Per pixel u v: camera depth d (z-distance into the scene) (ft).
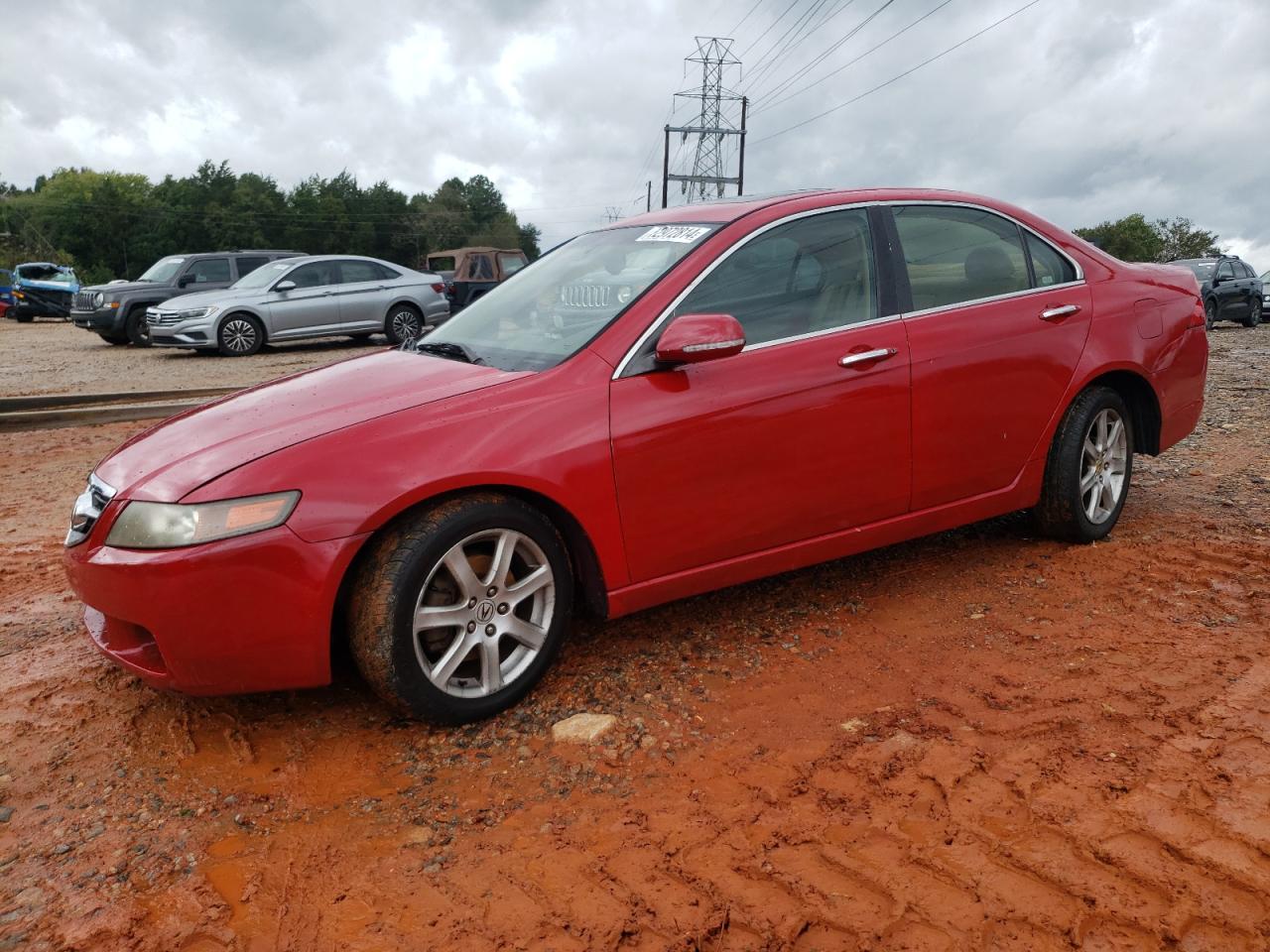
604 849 7.42
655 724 9.33
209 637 8.30
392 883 7.14
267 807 8.20
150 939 6.60
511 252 66.28
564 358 9.92
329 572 8.41
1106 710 9.12
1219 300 61.00
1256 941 6.15
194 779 8.65
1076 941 6.21
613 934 6.46
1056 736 8.73
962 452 12.00
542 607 9.74
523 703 9.81
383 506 8.50
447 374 10.16
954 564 13.34
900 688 9.86
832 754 8.64
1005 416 12.30
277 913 6.83
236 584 8.23
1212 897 6.54
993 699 9.49
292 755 9.02
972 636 11.03
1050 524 13.48
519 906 6.81
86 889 7.16
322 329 48.93
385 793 8.35
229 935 6.61
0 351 54.34
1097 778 7.99
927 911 6.54
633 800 8.09
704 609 12.14
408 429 8.92
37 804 8.32
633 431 9.66
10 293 95.86
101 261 317.01
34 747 9.28
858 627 11.44
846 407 10.88
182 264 55.06
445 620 8.98
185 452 9.09
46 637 12.00
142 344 54.90
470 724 9.41
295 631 8.46
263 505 8.32
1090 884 6.73
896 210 12.03
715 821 7.72
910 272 11.84
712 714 9.50
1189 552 13.25
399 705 8.95
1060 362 12.72
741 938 6.40
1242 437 20.54
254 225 326.85
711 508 10.23
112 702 10.18
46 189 379.35
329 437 8.77
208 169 338.95
